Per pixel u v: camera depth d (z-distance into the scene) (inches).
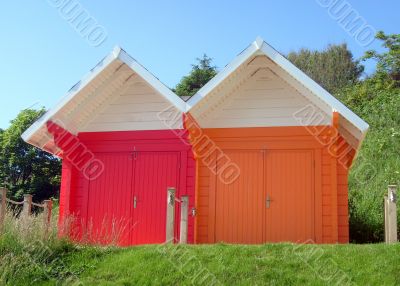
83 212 528.1
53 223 434.6
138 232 513.7
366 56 1270.9
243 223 494.0
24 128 1174.3
